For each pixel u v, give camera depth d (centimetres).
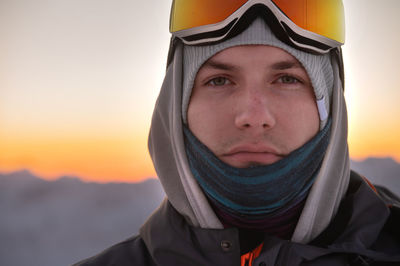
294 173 95
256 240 98
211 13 96
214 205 105
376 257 92
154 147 117
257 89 93
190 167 105
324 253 92
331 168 104
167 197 118
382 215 100
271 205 95
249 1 92
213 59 96
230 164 94
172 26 109
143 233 114
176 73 109
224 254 96
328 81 105
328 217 100
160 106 117
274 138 92
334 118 104
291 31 93
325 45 99
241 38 93
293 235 98
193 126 101
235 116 93
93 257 115
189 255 99
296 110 95
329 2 103
